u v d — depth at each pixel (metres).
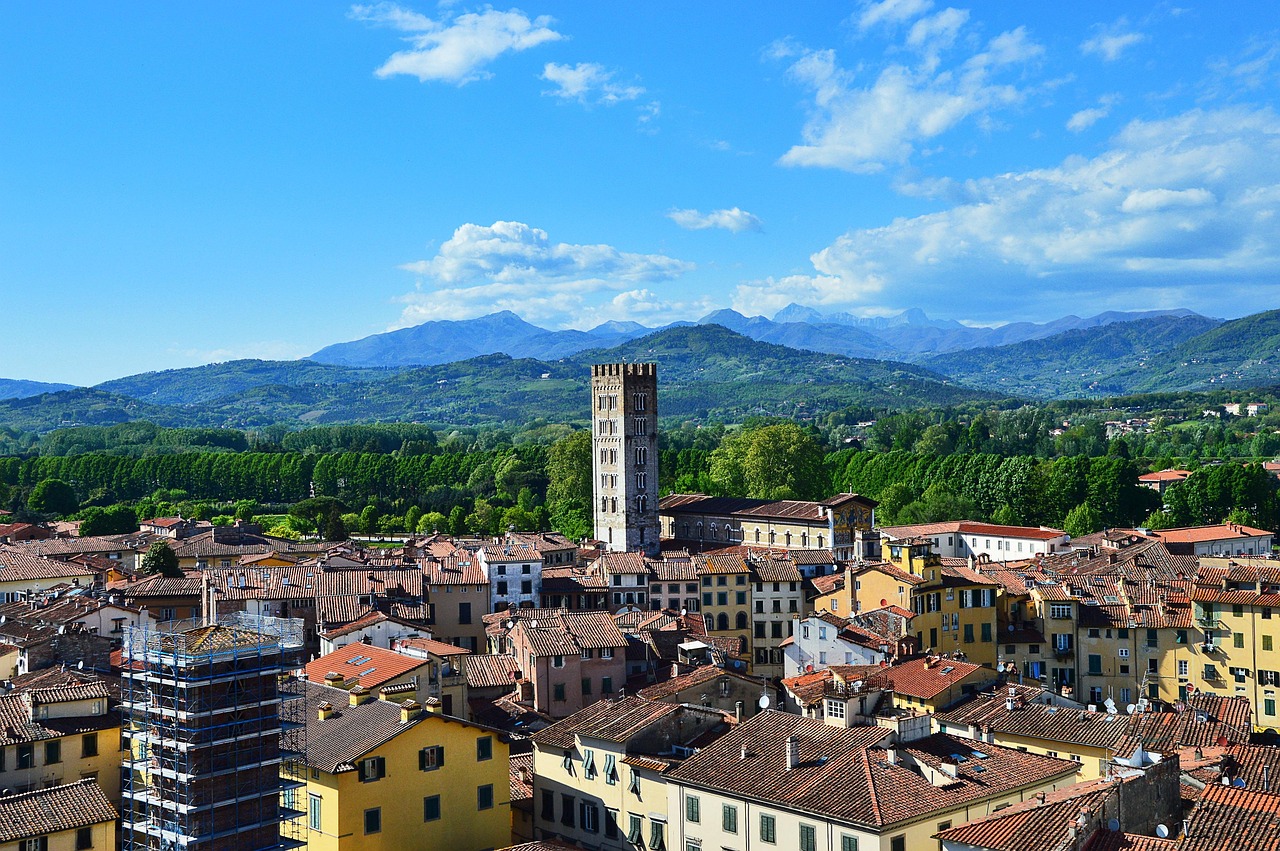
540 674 162.75
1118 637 187.00
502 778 121.56
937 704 138.50
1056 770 115.00
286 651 110.94
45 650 155.38
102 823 105.69
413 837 114.56
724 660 178.75
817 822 103.06
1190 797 93.69
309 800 112.81
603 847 123.88
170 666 103.81
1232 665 177.00
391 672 140.00
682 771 115.31
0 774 119.19
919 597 182.75
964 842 85.88
